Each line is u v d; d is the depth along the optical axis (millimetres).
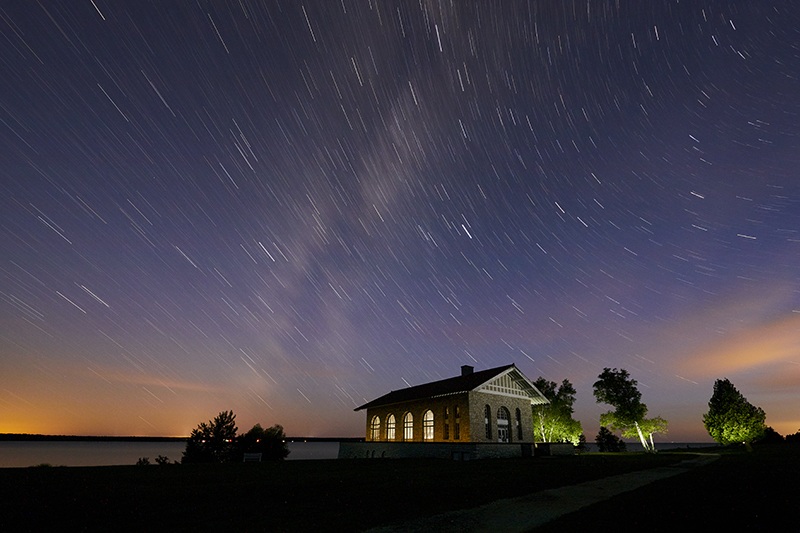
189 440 29297
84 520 8312
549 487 13156
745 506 9719
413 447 33750
